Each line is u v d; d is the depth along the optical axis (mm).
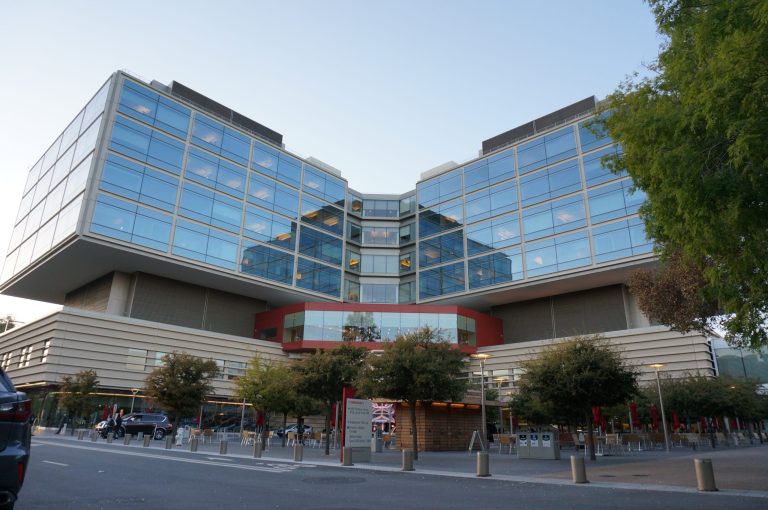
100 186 43906
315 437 35094
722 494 10914
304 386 26047
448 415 30828
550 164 53375
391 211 69562
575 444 30719
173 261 47219
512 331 57938
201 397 34812
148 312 49250
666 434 29938
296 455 20406
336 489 11594
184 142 50844
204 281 52531
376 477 14508
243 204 54312
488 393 37375
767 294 9562
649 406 35531
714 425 48094
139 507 8570
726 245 8648
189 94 54656
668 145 8695
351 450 19188
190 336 48438
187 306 52406
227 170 53875
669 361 42312
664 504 9461
